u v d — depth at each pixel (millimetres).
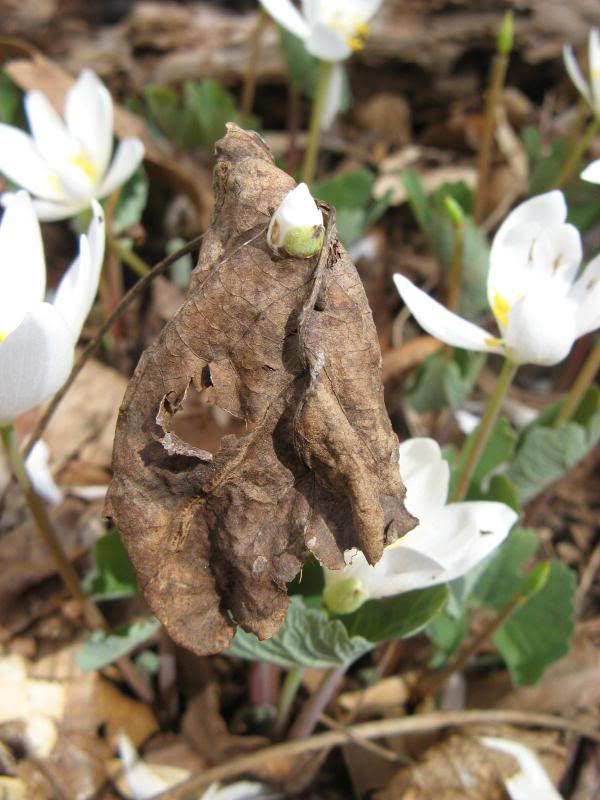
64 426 325
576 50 505
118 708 262
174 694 265
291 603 188
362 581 195
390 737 264
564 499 354
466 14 499
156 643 279
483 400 381
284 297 162
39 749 251
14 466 198
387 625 210
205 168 447
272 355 163
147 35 499
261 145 178
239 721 265
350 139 523
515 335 198
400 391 353
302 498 169
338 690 273
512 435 258
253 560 168
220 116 415
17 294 190
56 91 374
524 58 511
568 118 520
